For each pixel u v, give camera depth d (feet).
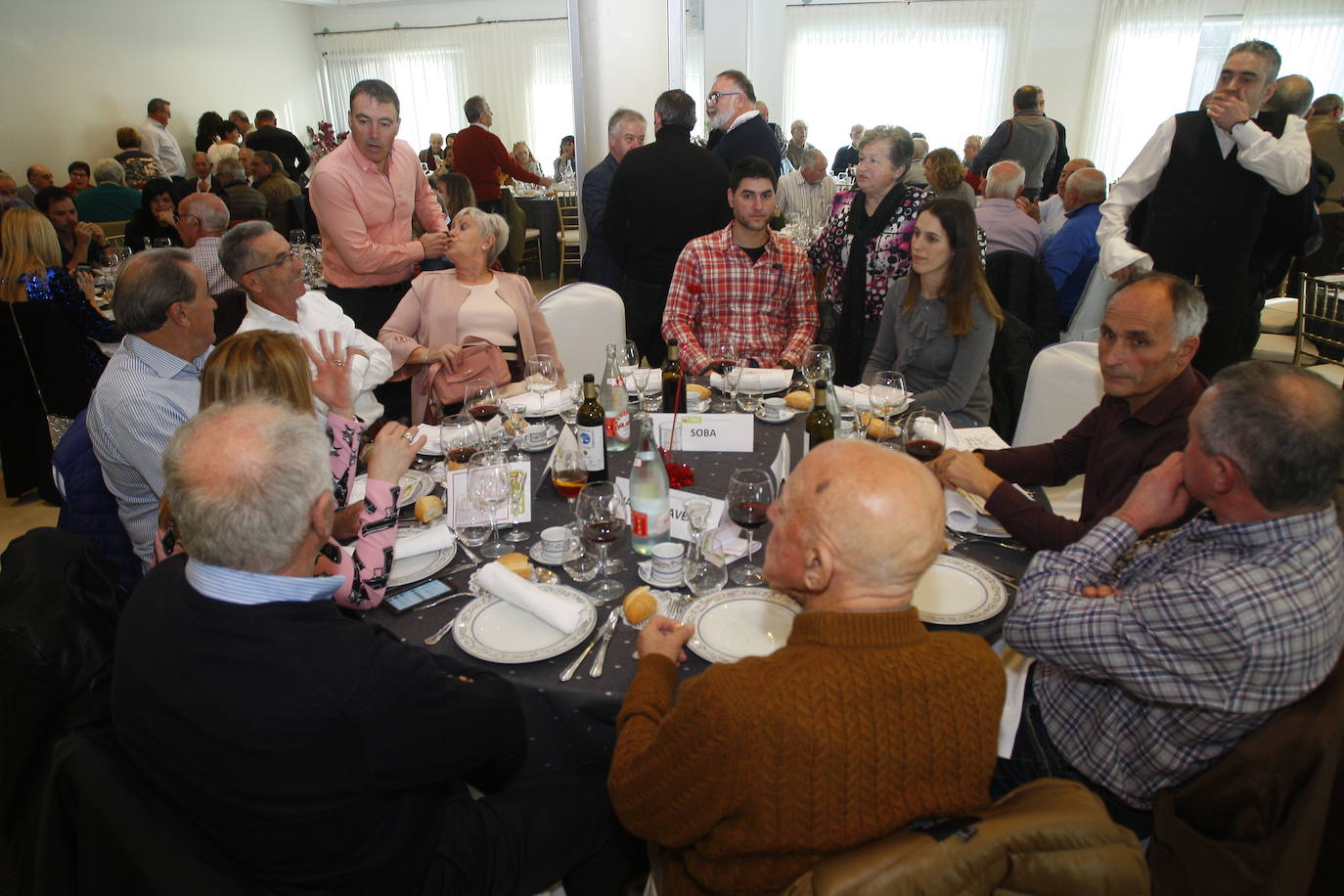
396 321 9.23
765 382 7.72
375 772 3.11
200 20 32.27
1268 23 29.58
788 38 33.63
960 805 2.87
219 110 33.58
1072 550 3.97
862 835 2.76
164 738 2.99
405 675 3.14
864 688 2.70
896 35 32.94
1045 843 2.49
